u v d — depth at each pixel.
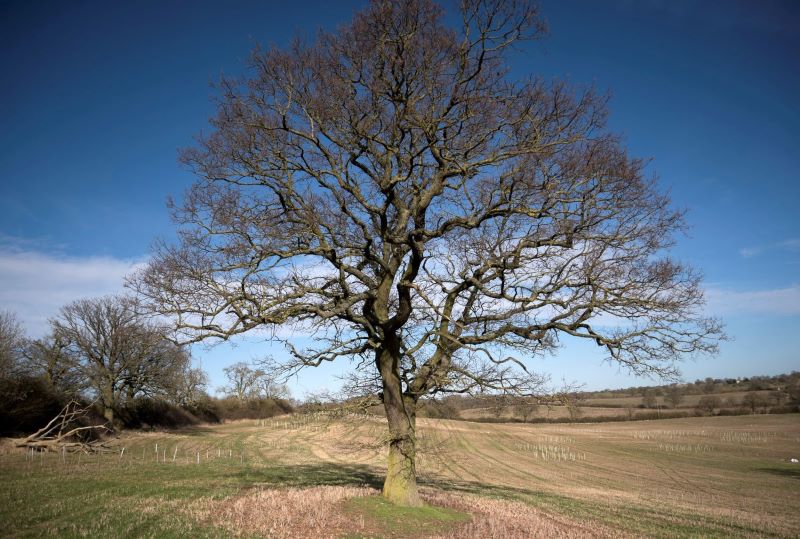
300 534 12.62
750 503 28.59
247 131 14.47
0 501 15.55
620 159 13.80
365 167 15.05
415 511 15.03
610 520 18.55
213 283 13.87
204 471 26.38
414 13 13.60
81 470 24.22
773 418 86.25
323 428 16.75
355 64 13.89
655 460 50.28
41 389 38.66
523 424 78.25
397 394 16.06
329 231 15.22
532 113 14.07
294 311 14.54
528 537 13.83
